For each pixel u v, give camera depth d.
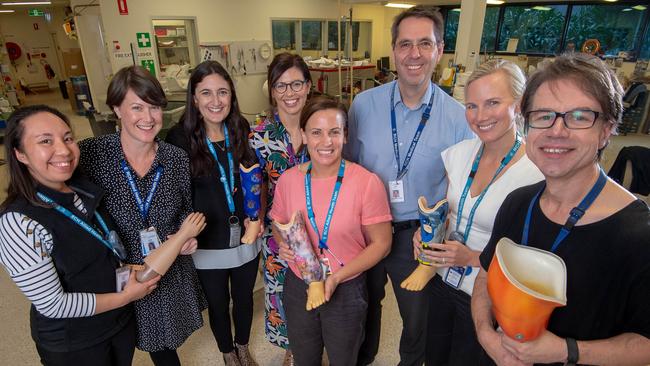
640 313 0.68
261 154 1.58
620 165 2.81
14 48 13.28
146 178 1.30
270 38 7.35
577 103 0.68
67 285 1.07
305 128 1.23
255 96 7.27
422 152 1.48
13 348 2.06
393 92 1.53
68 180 1.09
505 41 8.49
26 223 0.96
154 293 1.37
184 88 5.75
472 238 1.21
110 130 4.23
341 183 1.25
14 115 0.96
